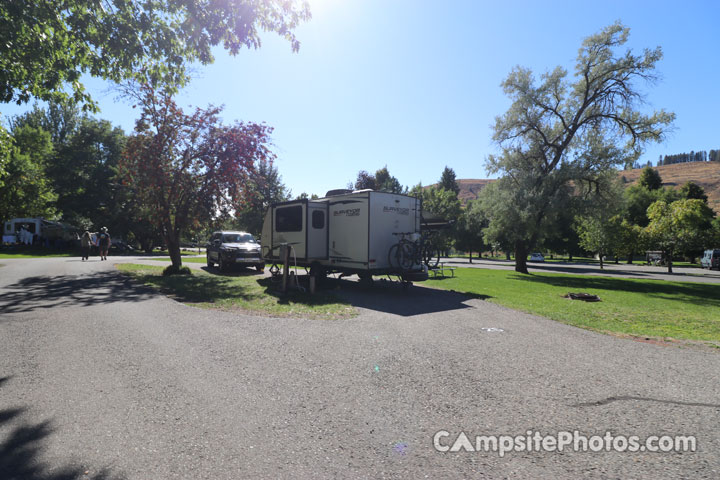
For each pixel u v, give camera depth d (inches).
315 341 237.9
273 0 365.1
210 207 630.5
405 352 217.2
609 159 921.5
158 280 532.7
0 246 1449.3
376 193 446.3
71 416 133.1
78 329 257.4
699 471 104.5
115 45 342.3
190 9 342.0
